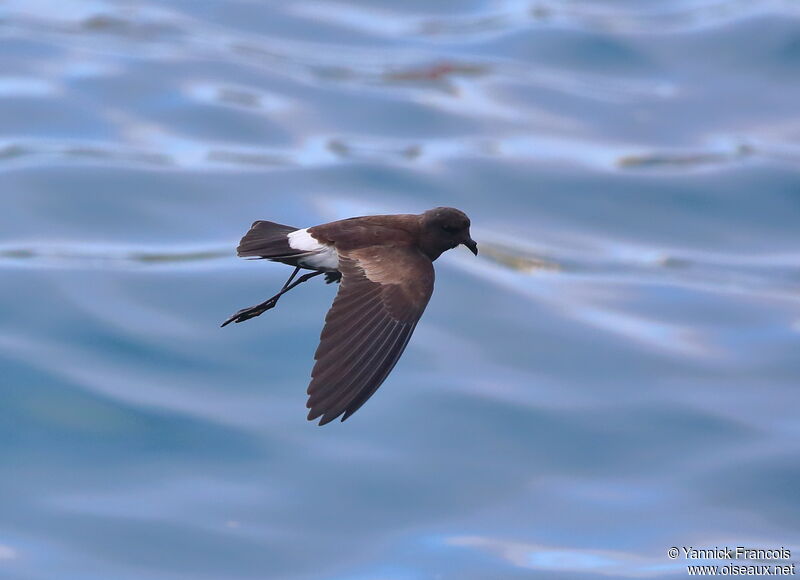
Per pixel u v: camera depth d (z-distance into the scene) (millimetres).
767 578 11789
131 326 15234
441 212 8914
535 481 13203
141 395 14117
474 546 12133
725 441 13953
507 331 15922
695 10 26812
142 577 11539
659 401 14703
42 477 12961
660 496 13047
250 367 14711
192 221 17797
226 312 15586
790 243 18938
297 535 12211
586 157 20906
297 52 24469
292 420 13875
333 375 7449
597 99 23141
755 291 17438
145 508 12492
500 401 14422
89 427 13586
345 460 13312
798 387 15156
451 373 14898
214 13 26219
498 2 27406
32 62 22703
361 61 24234
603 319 16375
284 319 15469
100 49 23531
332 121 21562
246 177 19156
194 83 22406
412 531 12344
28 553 11766
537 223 19016
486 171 20000
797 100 23234
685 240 18984
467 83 23453
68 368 14383
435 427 13938
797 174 20375
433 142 21078
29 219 17453
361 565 11852
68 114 20797
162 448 13281
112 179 18656
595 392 14828
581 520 12641
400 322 7828
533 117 22328
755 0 27016
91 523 12195
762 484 13359
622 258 18203
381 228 8750
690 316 16750
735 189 20047
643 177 20203
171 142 20172
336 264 8555
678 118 22484
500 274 17234
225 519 12359
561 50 24984
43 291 15688
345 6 27016
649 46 25094
